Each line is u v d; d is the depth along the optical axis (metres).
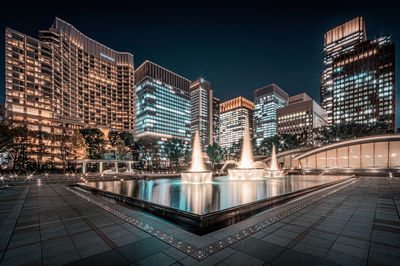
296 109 160.62
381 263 4.25
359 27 196.50
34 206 10.33
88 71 118.56
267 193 12.41
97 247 5.11
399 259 4.44
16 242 5.49
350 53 144.25
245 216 8.52
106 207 9.72
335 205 10.01
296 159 60.25
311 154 57.94
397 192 14.88
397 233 6.06
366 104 134.12
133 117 136.25
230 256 4.55
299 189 14.43
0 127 27.36
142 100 152.25
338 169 50.34
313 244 5.23
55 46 92.75
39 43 85.44
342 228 6.48
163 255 4.63
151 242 5.39
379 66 132.25
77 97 110.31
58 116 90.31
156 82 154.62
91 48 122.25
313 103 153.25
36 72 83.38
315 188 16.50
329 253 4.73
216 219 7.57
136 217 7.76
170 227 6.51
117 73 135.25
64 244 5.32
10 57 77.56
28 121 78.69
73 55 108.81
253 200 9.99
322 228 6.47
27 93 80.19
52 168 63.59
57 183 25.73
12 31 78.81
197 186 17.52
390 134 46.34
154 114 149.62
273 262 4.29
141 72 157.00
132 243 5.33
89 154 70.94
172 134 158.50
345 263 4.26
